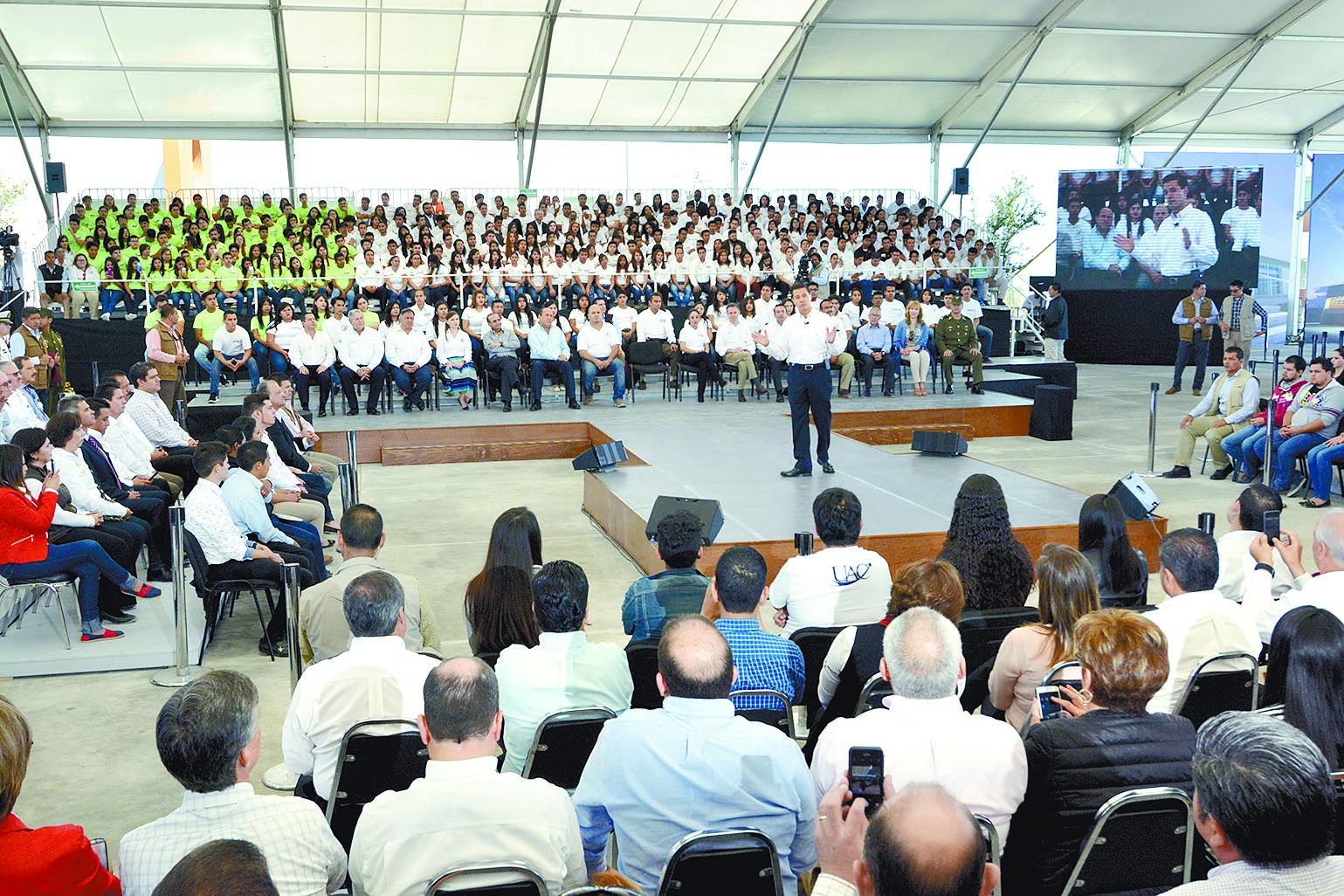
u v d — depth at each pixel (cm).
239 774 234
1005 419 1362
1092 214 2133
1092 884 252
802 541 473
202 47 1612
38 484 589
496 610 389
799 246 1852
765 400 1495
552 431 1273
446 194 1923
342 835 317
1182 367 1694
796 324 880
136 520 655
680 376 1537
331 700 322
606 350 1431
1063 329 1808
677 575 440
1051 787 254
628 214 1855
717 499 800
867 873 144
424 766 315
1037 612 413
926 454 1012
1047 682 326
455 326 1400
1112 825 246
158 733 226
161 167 1844
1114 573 437
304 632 441
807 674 421
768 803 253
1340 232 2325
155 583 699
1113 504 442
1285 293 2422
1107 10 1750
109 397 727
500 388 1423
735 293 1767
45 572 563
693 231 1847
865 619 453
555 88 1828
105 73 1648
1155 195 2094
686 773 251
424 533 863
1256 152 2400
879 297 1497
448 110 1866
